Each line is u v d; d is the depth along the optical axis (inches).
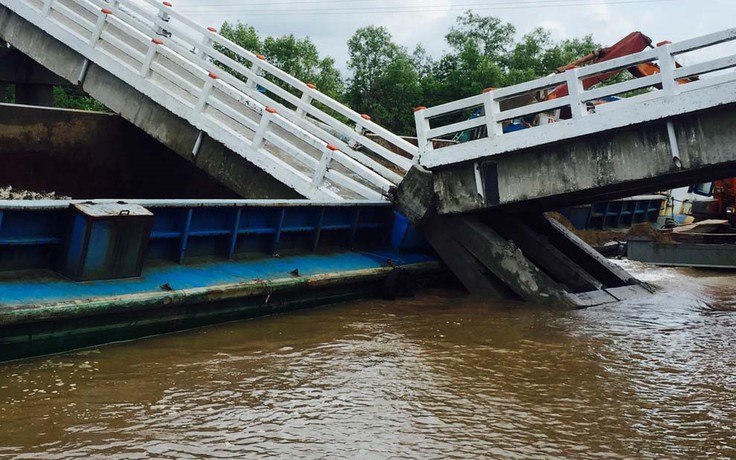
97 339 343.9
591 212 962.1
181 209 416.8
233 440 243.8
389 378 319.3
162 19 718.5
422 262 563.2
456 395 300.0
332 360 343.6
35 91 988.6
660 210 1128.8
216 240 451.8
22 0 735.7
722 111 434.6
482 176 529.0
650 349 387.2
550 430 265.4
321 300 475.5
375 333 403.2
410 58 3631.9
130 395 281.1
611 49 802.8
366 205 552.4
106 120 762.2
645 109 450.0
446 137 1150.3
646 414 285.1
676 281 661.3
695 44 435.5
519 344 390.3
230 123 675.4
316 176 575.8
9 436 238.2
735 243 773.9
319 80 3260.3
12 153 678.5
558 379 327.6
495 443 251.6
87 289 347.6
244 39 3139.8
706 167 452.1
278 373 318.7
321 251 525.7
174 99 641.6
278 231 482.3
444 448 245.6
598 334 421.1
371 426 261.9
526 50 3705.7
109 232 357.4
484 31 3757.4
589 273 611.8
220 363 328.8
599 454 245.6
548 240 615.8
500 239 537.6
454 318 454.9
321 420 265.6
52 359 320.8
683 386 322.0
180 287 381.7
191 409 270.1
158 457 227.9
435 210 557.6
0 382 287.4
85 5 705.0
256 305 426.0
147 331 366.3
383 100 3292.3
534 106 499.2
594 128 469.1
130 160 793.6
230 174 622.8
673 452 249.3
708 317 484.4
